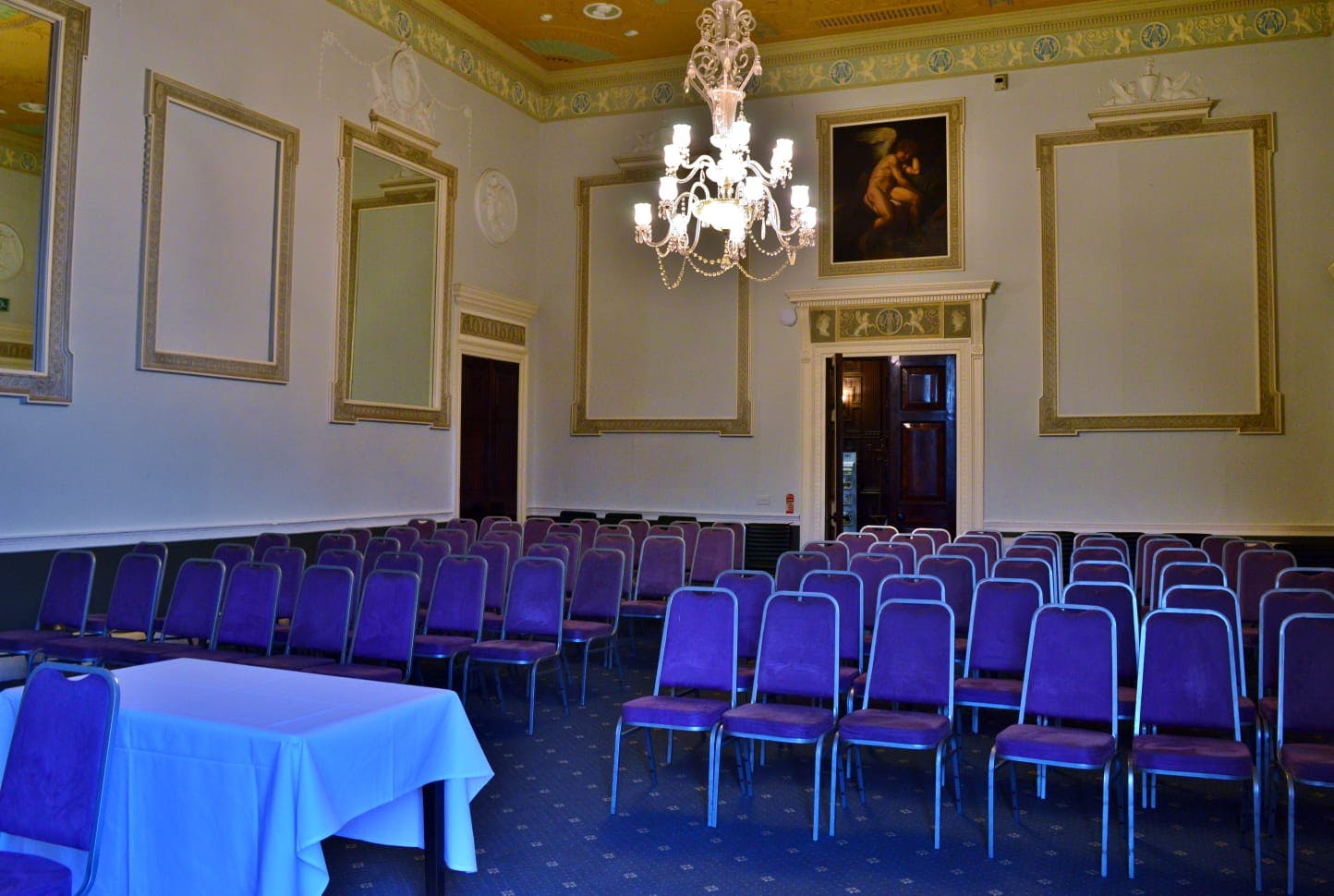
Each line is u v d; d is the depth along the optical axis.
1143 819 4.34
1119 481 10.31
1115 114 10.29
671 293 11.90
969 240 10.83
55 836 2.79
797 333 11.42
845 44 11.23
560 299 12.37
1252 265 9.96
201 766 2.99
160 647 5.80
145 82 7.48
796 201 8.16
